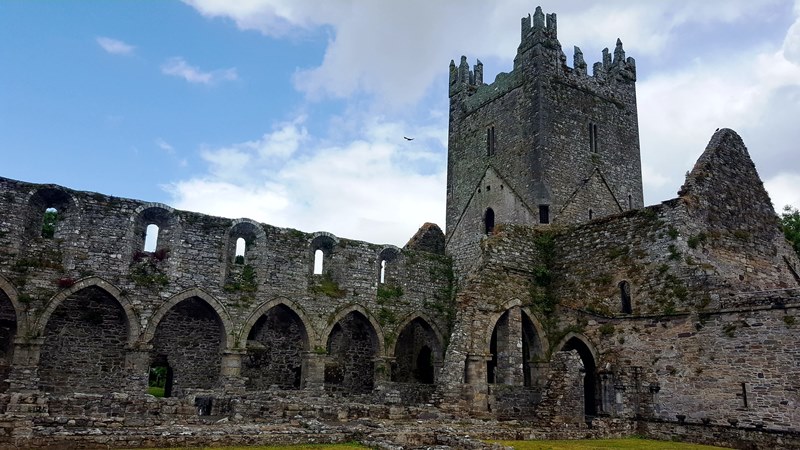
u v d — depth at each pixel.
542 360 31.27
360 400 30.48
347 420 23.89
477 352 29.44
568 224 37.12
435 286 38.50
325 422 22.86
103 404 21.48
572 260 32.34
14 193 28.06
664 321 26.88
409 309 36.69
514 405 29.34
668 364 26.28
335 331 38.34
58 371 29.84
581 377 25.52
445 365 28.48
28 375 26.66
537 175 38.31
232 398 26.16
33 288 27.56
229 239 33.00
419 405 28.72
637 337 27.72
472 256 39.91
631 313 28.53
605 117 42.47
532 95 40.06
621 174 42.16
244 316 31.69
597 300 30.23
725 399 24.19
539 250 33.72
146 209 30.81
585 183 39.88
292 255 33.72
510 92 41.81
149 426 19.23
